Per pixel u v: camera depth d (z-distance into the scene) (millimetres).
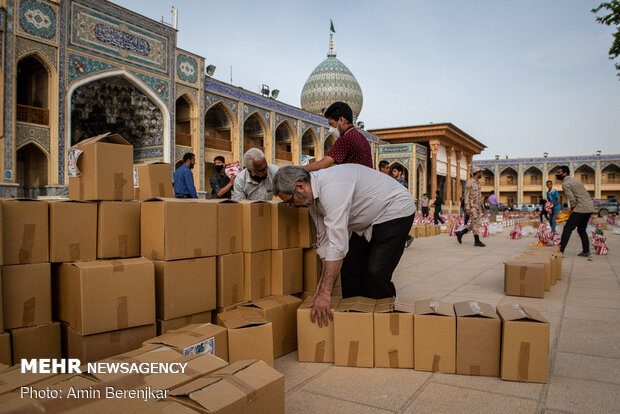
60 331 2285
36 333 2180
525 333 2268
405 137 29172
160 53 13820
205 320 2598
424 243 9688
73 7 11281
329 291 2543
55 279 2348
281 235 2955
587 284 4801
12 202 2135
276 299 2855
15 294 2129
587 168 40469
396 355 2488
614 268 5887
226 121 17453
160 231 2379
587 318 3432
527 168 42250
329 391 2184
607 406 1992
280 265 2928
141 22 13148
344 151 3240
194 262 2488
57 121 10930
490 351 2359
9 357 2049
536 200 42844
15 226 2139
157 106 14031
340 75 27547
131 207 2521
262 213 2877
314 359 2596
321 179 2582
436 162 28734
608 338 2945
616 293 4320
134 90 14047
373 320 2504
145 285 2277
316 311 2557
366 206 2746
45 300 2232
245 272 2789
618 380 2279
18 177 11969
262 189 4078
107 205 2416
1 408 974
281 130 21516
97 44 11891
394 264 2859
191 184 6207
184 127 16312
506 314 2381
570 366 2477
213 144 16625
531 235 11805
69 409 993
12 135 9953
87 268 2113
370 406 2012
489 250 8172
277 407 1634
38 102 11320
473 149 35688
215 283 2607
